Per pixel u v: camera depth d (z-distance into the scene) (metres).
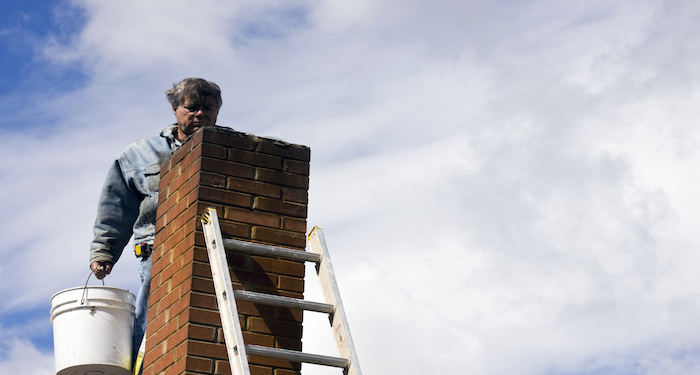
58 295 5.03
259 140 4.88
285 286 4.59
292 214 4.77
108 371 4.97
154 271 4.82
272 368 4.40
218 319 4.30
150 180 5.61
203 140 4.71
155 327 4.58
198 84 5.57
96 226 5.80
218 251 4.07
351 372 3.76
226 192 4.64
